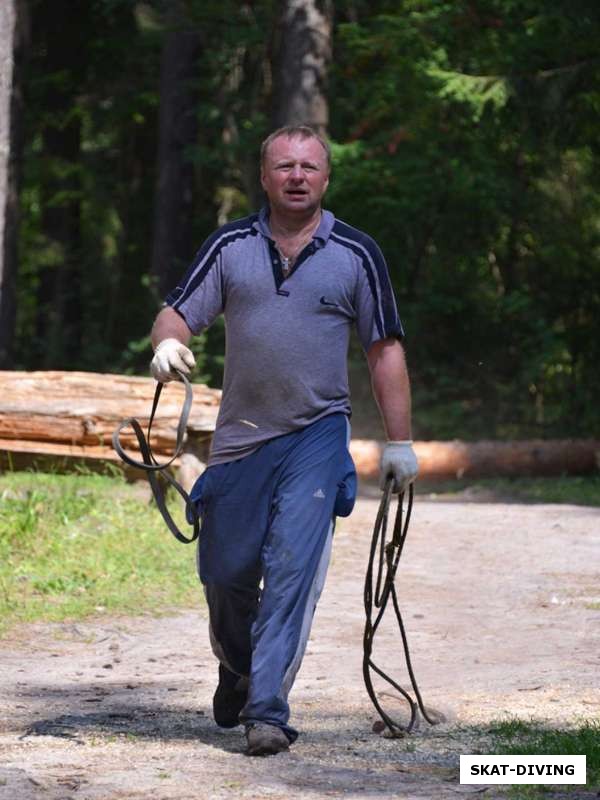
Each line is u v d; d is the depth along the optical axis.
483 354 68.19
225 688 14.71
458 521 36.50
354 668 19.14
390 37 64.38
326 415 13.91
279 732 13.64
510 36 60.09
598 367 67.50
